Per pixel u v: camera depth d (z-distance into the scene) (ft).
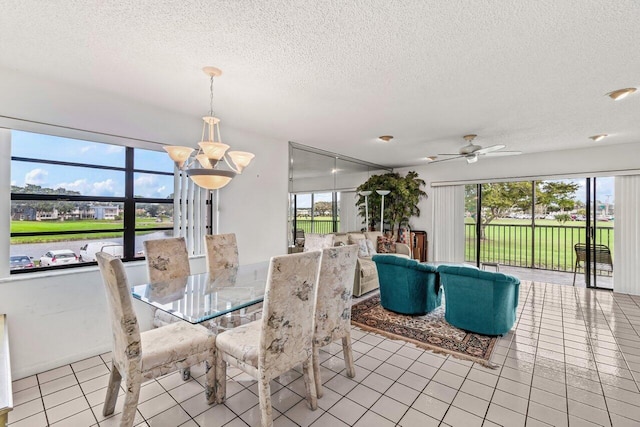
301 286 5.68
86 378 7.23
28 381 7.09
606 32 5.35
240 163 7.59
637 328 10.22
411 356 8.30
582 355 8.32
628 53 6.09
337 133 12.68
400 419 5.80
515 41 5.68
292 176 14.79
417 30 5.35
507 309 9.37
